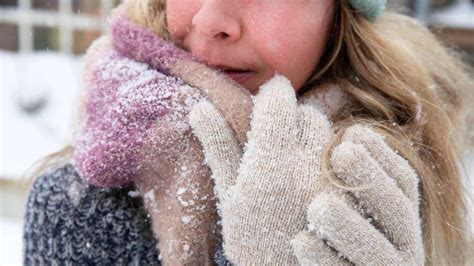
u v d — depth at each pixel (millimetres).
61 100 1656
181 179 524
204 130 510
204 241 523
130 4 604
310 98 581
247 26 523
